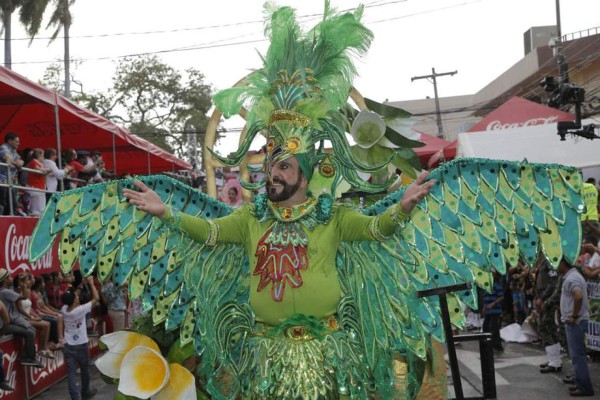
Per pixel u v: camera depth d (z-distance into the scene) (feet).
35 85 30.42
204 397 12.06
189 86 113.91
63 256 10.93
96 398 26.30
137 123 110.73
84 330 25.53
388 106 13.23
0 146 27.25
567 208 10.37
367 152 13.25
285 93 10.73
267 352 10.09
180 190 11.32
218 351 10.73
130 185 11.15
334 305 10.41
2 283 25.02
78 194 11.07
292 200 10.62
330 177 11.19
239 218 10.90
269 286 10.37
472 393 18.07
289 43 11.05
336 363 9.98
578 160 37.81
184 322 11.28
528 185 10.55
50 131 41.16
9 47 75.46
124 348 11.76
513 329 36.24
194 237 10.43
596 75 74.49
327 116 10.82
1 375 22.49
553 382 25.52
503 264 10.65
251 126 11.23
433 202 10.88
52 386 28.84
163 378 11.23
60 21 84.99
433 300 11.22
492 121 44.16
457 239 10.80
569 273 23.44
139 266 11.15
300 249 10.38
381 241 10.47
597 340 27.55
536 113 44.01
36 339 27.04
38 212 29.89
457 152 41.09
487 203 10.69
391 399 10.74
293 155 10.42
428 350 11.70
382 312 10.75
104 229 11.09
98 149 49.60
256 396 10.01
